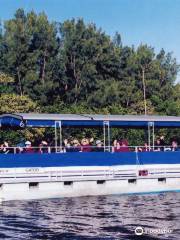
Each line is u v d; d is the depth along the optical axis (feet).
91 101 330.95
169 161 136.46
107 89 332.19
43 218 99.71
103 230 89.30
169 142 201.87
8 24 320.29
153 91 377.30
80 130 199.82
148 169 133.90
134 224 94.07
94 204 115.75
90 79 341.41
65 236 85.10
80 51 345.10
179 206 113.09
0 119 128.67
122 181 131.03
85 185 127.13
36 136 214.28
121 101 347.15
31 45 330.13
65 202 118.32
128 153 132.05
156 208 110.63
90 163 127.65
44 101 315.17
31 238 83.97
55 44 336.08
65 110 284.20
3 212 105.81
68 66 344.08
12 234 86.89
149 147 138.41
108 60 354.74
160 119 138.31
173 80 408.67
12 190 119.96
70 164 125.59
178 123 140.77
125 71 372.17
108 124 131.75
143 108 342.85
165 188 135.95
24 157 121.29
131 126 136.67
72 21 348.18
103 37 359.87
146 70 383.04
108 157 129.80
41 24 331.36
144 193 133.39
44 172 122.93
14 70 314.35
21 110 241.35
